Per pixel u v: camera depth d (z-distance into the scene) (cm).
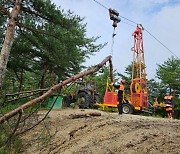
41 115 1185
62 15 1294
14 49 1586
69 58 1425
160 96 3017
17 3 1106
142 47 1725
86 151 769
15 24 1076
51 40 1318
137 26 1731
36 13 1260
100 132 905
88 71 684
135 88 1616
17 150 846
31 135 959
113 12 890
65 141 888
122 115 1232
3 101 812
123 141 795
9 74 2095
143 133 845
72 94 1758
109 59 738
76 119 1119
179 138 805
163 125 980
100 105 1678
